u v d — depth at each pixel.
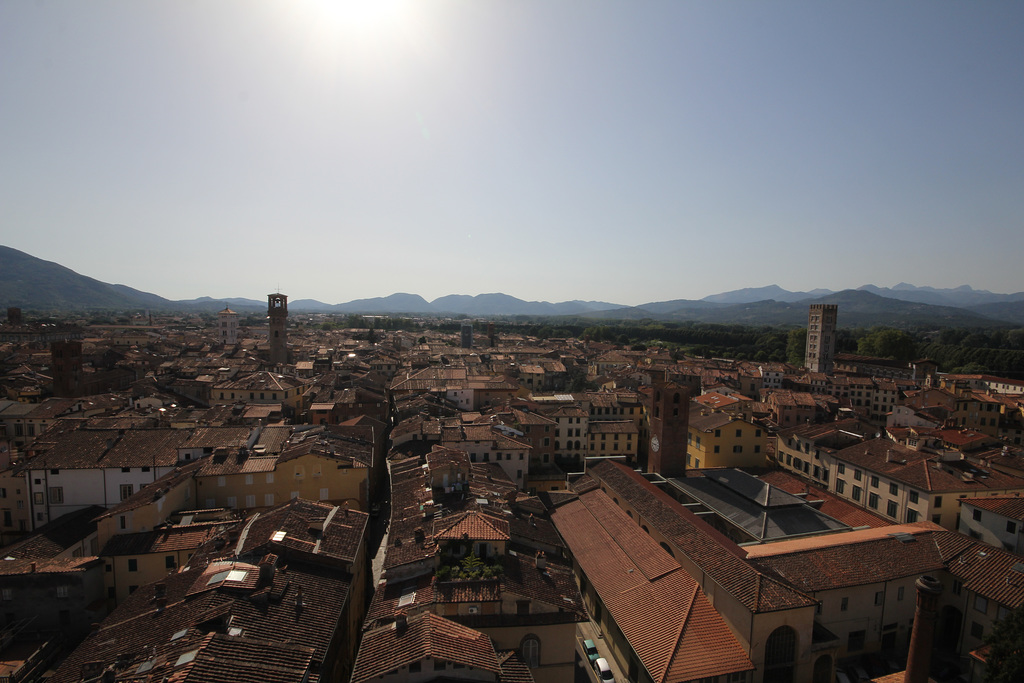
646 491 86.12
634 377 196.38
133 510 67.56
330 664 46.56
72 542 71.31
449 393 149.62
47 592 59.66
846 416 158.88
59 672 43.25
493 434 105.62
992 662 47.62
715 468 104.69
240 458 83.88
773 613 53.59
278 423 118.12
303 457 81.75
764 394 199.25
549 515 90.06
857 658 63.28
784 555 65.00
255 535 57.84
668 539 71.75
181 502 75.12
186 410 123.56
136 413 116.88
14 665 52.81
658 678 50.06
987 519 80.44
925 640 45.59
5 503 81.88
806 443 118.50
